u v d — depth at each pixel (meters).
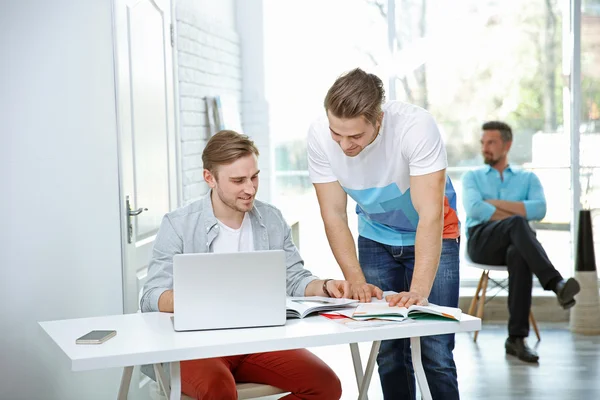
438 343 2.84
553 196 5.56
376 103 2.41
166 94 4.12
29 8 3.25
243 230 2.64
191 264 2.17
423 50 5.63
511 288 4.80
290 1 5.73
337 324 2.21
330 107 2.41
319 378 2.49
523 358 4.65
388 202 2.79
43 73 3.28
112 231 3.40
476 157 5.59
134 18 3.63
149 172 3.82
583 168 5.51
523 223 4.89
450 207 2.96
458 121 5.62
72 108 3.31
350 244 2.81
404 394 3.02
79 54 3.31
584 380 4.25
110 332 2.14
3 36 3.23
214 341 2.06
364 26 5.68
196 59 4.75
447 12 5.60
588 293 5.30
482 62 5.59
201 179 4.84
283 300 2.21
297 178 5.75
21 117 3.26
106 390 3.44
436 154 2.60
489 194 5.28
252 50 5.77
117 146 3.40
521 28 5.55
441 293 2.90
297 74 5.75
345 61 5.71
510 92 5.57
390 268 3.01
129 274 3.48
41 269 3.29
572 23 5.50
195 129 4.72
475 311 5.56
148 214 3.80
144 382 3.66
